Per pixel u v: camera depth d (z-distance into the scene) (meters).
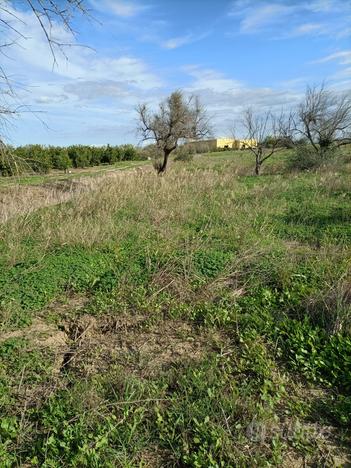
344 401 3.27
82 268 5.88
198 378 3.45
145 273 5.74
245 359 3.87
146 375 3.70
